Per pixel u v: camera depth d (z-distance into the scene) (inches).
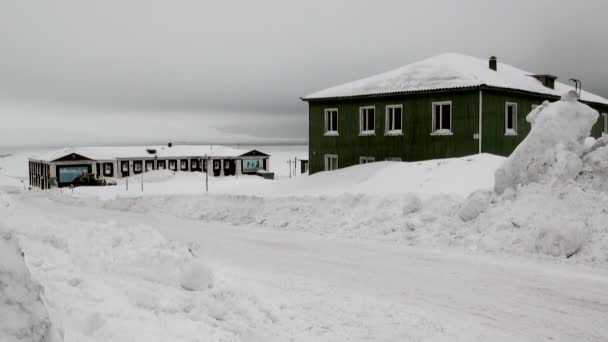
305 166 2901.1
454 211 565.0
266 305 295.4
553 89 1363.2
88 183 2464.3
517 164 538.9
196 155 2955.2
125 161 2795.3
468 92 1082.1
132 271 304.3
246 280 370.3
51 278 247.9
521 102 1188.5
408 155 1180.5
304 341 253.3
